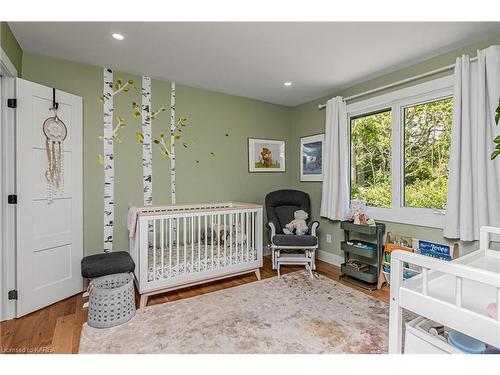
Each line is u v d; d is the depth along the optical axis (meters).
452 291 1.23
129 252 2.89
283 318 2.12
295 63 2.65
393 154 2.95
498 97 2.04
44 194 2.28
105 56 2.51
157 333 1.90
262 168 3.99
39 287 2.25
